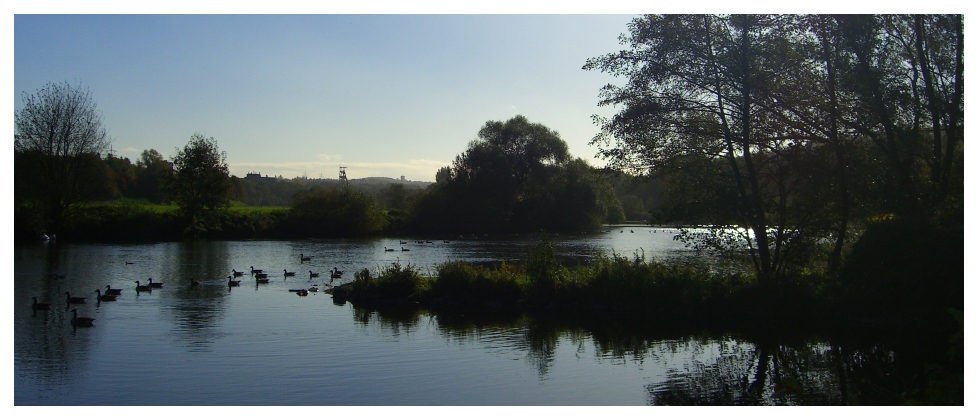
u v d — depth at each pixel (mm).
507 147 97062
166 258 52656
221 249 63312
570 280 30125
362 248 66000
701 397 16609
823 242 27984
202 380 17641
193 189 81375
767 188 28234
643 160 28734
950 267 22328
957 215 22875
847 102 26859
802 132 26562
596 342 22656
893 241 24188
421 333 23906
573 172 96000
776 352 21188
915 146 26266
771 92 26047
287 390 16812
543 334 23906
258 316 27078
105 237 74625
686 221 27656
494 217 94375
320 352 20812
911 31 27594
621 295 28688
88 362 19312
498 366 19438
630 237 85438
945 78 27375
